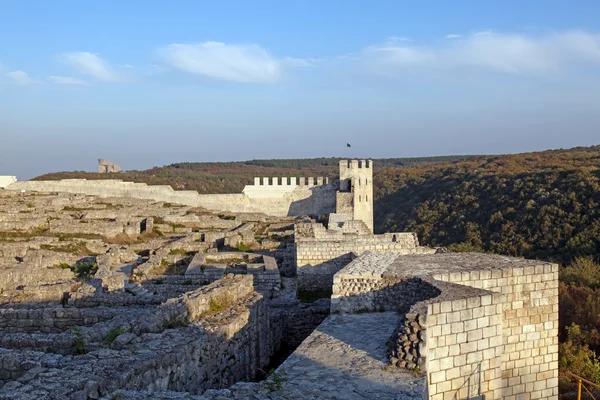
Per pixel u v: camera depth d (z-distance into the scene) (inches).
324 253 997.2
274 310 767.1
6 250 1190.3
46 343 440.5
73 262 1161.4
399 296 576.1
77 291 698.8
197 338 453.4
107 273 973.2
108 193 2536.9
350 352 456.1
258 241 1537.9
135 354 404.8
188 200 2566.4
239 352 540.4
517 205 2637.8
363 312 582.9
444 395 448.8
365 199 2461.9
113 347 426.6
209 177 5280.5
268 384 384.2
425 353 414.3
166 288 931.3
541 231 2292.1
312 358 442.9
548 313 620.4
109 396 331.9
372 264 641.0
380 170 5472.4
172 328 484.7
